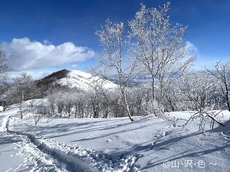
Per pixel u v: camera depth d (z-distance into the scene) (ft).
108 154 17.71
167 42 32.55
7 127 56.75
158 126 22.40
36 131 40.55
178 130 19.17
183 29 31.68
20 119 83.46
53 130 38.50
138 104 79.71
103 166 15.37
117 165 15.15
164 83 34.88
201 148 14.21
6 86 70.69
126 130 24.22
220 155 12.56
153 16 32.01
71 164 17.84
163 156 14.69
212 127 16.84
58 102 157.79
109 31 33.68
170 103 44.50
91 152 19.12
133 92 79.87
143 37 32.42
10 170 18.10
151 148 16.87
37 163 19.62
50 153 22.59
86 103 131.54
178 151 14.80
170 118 24.68
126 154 16.85
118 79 35.37
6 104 118.83
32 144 29.45
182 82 32.94
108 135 23.85
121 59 34.40
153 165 13.71
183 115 25.41
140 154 16.03
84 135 27.17
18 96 95.35
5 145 29.27
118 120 40.09
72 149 21.39
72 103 152.66
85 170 15.75
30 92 101.30
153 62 32.83
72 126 40.22
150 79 36.45
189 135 17.07
